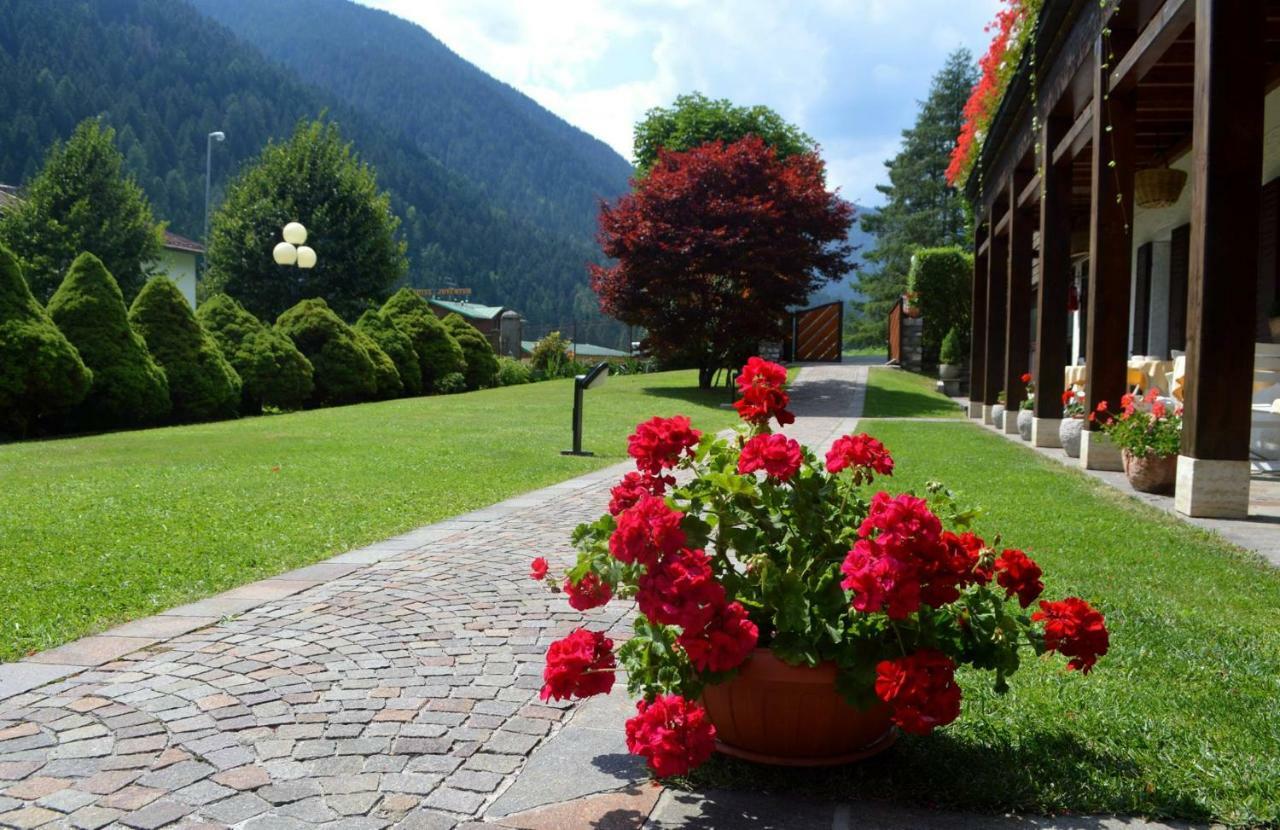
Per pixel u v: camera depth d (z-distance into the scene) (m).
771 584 2.47
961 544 2.54
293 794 2.53
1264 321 10.09
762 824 2.35
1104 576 4.57
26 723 3.03
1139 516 6.19
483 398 21.66
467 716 3.09
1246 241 5.80
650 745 2.37
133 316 16.91
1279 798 2.31
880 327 59.97
